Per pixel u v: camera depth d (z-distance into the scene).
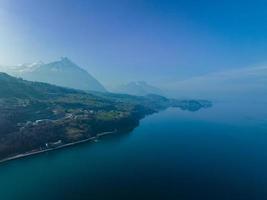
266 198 185.00
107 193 194.75
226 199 183.62
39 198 189.12
